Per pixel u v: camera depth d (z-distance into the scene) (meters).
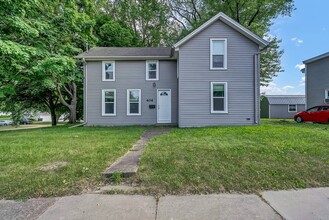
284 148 5.42
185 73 12.01
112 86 14.26
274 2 17.80
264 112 30.94
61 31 11.65
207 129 9.92
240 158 4.60
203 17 21.11
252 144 5.97
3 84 10.52
